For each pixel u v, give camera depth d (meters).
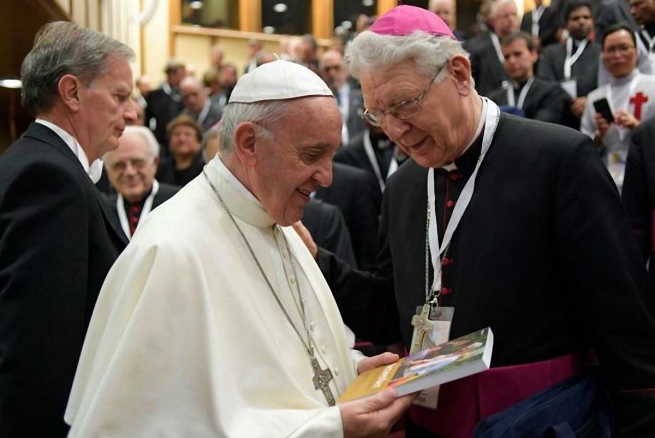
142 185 4.23
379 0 13.95
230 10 14.02
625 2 6.97
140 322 1.70
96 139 2.43
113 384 1.66
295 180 1.80
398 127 1.95
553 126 2.05
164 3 13.59
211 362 1.69
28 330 2.04
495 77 6.63
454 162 2.12
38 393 2.03
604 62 4.79
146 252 1.77
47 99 2.36
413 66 1.90
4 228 2.13
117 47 2.46
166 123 9.56
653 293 1.97
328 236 3.92
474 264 2.02
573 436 1.83
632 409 1.89
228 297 1.80
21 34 3.97
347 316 2.38
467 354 1.73
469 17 11.60
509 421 1.83
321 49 14.11
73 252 2.12
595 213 1.91
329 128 1.78
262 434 1.66
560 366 1.99
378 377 1.93
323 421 1.69
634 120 4.47
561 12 7.75
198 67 13.85
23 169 2.14
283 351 1.86
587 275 1.91
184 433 1.66
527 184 1.99
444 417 2.02
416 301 2.18
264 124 1.79
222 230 1.89
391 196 2.38
